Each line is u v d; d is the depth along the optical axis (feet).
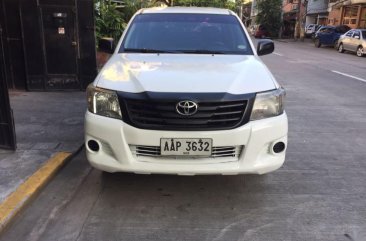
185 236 10.71
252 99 11.32
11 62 27.20
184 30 16.07
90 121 11.68
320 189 13.62
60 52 27.17
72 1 26.45
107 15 43.39
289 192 13.35
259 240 10.55
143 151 11.38
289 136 19.51
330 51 82.84
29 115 21.04
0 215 10.97
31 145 16.43
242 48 15.46
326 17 140.36
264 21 160.86
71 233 10.78
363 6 104.78
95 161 11.71
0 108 15.15
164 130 10.96
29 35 26.61
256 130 11.27
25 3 26.12
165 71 12.25
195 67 12.75
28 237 10.57
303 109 25.29
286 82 36.37
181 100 10.87
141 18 16.74
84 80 27.78
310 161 16.20
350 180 14.42
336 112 24.62
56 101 24.52
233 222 11.44
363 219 11.69
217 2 98.07
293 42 126.00
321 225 11.32
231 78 11.88
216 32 16.08
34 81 27.40
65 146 16.42
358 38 71.92
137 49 15.16
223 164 11.28
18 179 13.19
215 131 10.98
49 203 12.34
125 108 11.21
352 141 18.90
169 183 13.84
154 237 10.64
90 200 12.60
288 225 11.30
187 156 11.19
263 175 14.62
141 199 12.71
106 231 10.90
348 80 37.93
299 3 134.41
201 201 12.66
